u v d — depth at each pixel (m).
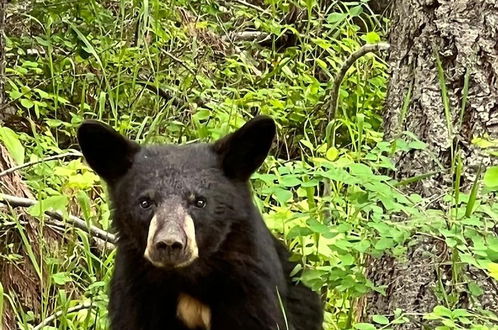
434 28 9.33
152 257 7.58
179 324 8.61
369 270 9.60
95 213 11.08
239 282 8.32
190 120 13.08
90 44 13.21
